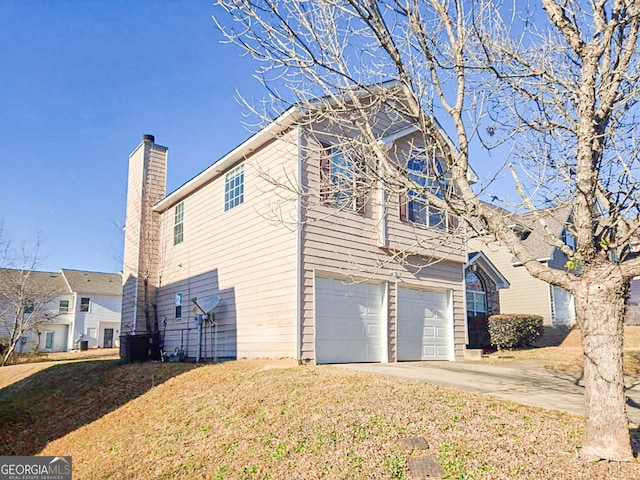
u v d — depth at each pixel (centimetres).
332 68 505
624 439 452
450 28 542
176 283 1599
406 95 531
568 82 529
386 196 1234
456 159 546
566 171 545
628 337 1922
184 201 1612
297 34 515
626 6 478
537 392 811
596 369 462
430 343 1340
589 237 460
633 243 534
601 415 459
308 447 580
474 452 522
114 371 1302
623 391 459
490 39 546
